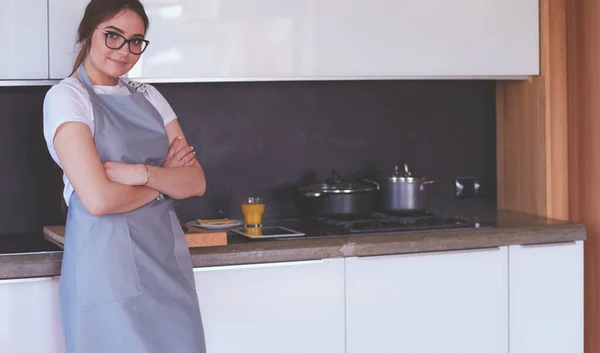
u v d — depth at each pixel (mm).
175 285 2184
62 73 2650
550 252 2779
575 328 2824
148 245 2156
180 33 2713
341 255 2559
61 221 2959
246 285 2488
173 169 2215
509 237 2719
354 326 2588
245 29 2762
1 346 2324
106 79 2232
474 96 3336
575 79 3051
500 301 2730
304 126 3158
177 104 3033
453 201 3320
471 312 2701
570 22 3064
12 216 2910
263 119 3115
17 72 2619
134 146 2178
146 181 2131
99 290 2082
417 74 2914
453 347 2693
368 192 2941
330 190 2875
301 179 3164
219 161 3080
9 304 2318
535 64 3029
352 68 2855
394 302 2621
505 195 3328
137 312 2098
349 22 2842
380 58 2875
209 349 2479
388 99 3238
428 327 2660
